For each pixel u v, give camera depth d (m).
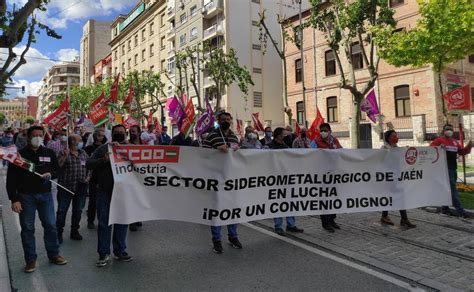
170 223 7.89
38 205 5.36
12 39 7.56
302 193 6.38
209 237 6.79
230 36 34.34
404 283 4.62
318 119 10.18
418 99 21.44
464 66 22.58
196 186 5.65
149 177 5.43
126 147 5.32
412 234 6.74
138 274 5.02
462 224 7.40
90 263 5.49
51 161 5.44
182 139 7.83
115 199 5.18
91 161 5.34
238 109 34.16
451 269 5.04
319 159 6.50
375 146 22.34
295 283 4.64
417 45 11.39
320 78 27.44
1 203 10.31
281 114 36.75
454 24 10.62
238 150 5.85
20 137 13.99
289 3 37.84
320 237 6.64
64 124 11.91
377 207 6.90
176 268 5.21
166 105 43.94
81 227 7.73
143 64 51.50
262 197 6.07
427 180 7.35
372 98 12.26
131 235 6.96
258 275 4.91
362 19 13.81
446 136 7.92
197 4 37.91
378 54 12.76
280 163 6.21
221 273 5.00
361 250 5.88
